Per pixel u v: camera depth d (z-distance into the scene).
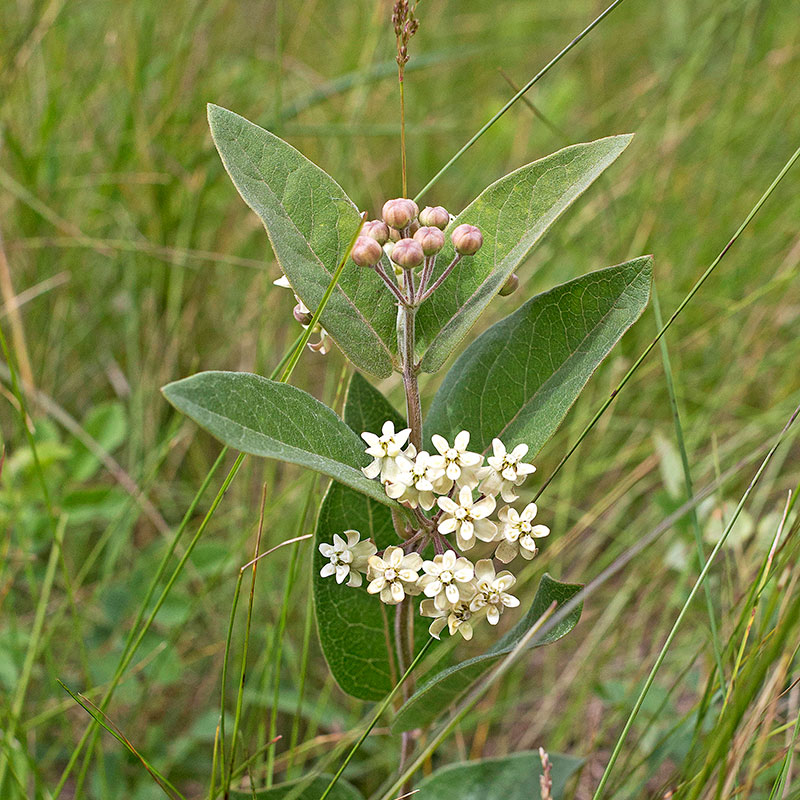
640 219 0.50
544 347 0.30
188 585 0.43
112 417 0.42
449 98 0.67
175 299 0.48
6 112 0.48
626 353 0.47
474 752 0.38
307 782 0.32
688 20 0.65
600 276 0.29
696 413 0.48
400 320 0.29
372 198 0.56
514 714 0.40
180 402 0.25
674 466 0.39
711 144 0.54
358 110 0.52
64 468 0.41
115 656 0.38
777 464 0.43
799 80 0.55
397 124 0.59
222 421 0.26
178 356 0.49
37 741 0.38
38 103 0.52
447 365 0.48
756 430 0.44
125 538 0.41
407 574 0.28
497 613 0.28
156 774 0.31
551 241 0.50
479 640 0.41
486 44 0.63
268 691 0.38
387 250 0.29
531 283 0.51
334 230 0.29
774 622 0.34
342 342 0.29
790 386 0.46
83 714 0.39
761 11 0.54
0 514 0.38
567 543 0.42
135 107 0.50
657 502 0.39
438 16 0.67
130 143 0.50
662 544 0.42
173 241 0.50
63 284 0.49
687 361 0.50
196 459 0.48
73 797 0.38
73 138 0.55
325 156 0.56
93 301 0.51
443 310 0.29
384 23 0.54
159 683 0.38
